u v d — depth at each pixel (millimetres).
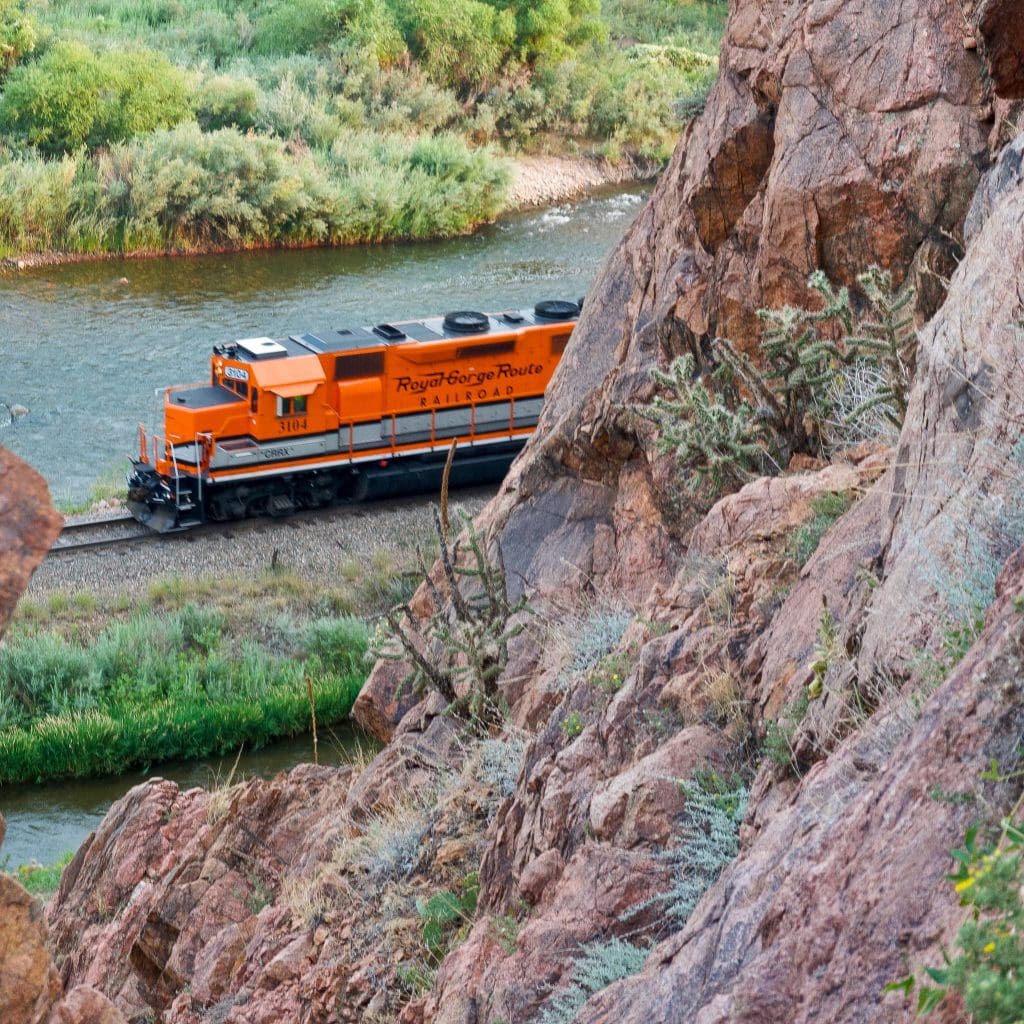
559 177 153000
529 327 73625
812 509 18922
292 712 54781
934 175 23750
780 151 25922
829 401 22734
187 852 28219
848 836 9117
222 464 67062
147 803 31938
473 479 73812
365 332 71375
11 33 134500
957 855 7094
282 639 59000
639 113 159250
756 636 17266
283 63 147125
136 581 62188
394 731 31375
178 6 159500
